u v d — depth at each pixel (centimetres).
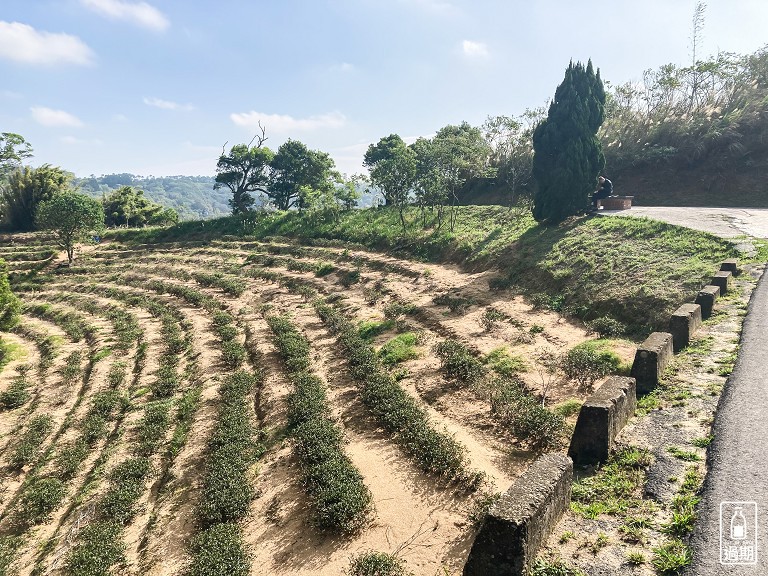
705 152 3725
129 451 1661
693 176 3725
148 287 4175
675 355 1144
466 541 922
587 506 710
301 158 7162
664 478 737
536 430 1155
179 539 1172
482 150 3972
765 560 548
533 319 1942
